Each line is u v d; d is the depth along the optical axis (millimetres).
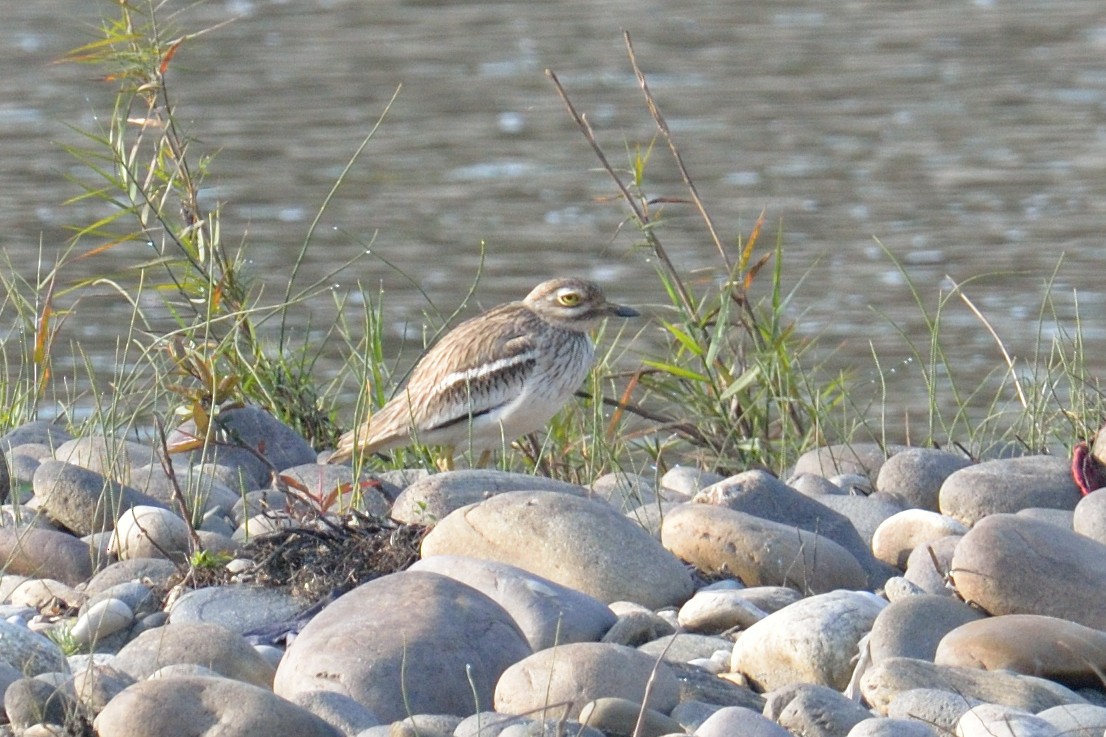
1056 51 33000
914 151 27672
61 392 17578
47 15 35938
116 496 10539
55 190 25844
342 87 31734
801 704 6992
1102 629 8266
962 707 6957
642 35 35188
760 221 14438
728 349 14742
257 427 12617
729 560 9359
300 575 9219
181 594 9109
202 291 14086
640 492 11672
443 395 12594
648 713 6914
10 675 7309
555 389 12867
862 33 34906
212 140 28531
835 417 15734
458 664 7449
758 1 37469
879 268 22562
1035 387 13969
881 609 8141
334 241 24078
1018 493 10789
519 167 27422
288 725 6602
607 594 8859
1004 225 24047
